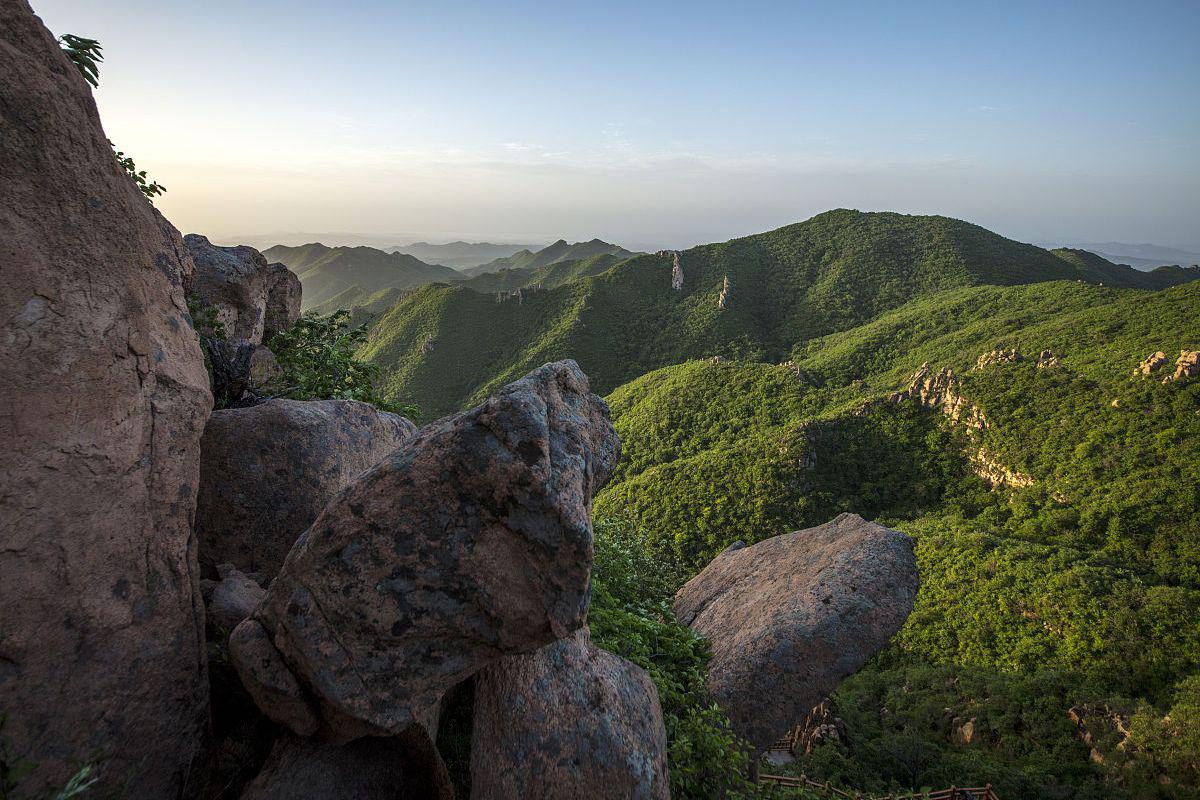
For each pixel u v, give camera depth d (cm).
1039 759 2872
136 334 318
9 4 273
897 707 3547
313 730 313
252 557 432
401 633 298
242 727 354
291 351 789
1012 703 3269
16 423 261
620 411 9788
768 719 666
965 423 6869
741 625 779
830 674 690
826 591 757
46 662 260
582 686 409
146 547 310
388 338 15175
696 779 526
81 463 282
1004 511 6022
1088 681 3619
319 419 474
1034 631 4156
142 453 315
